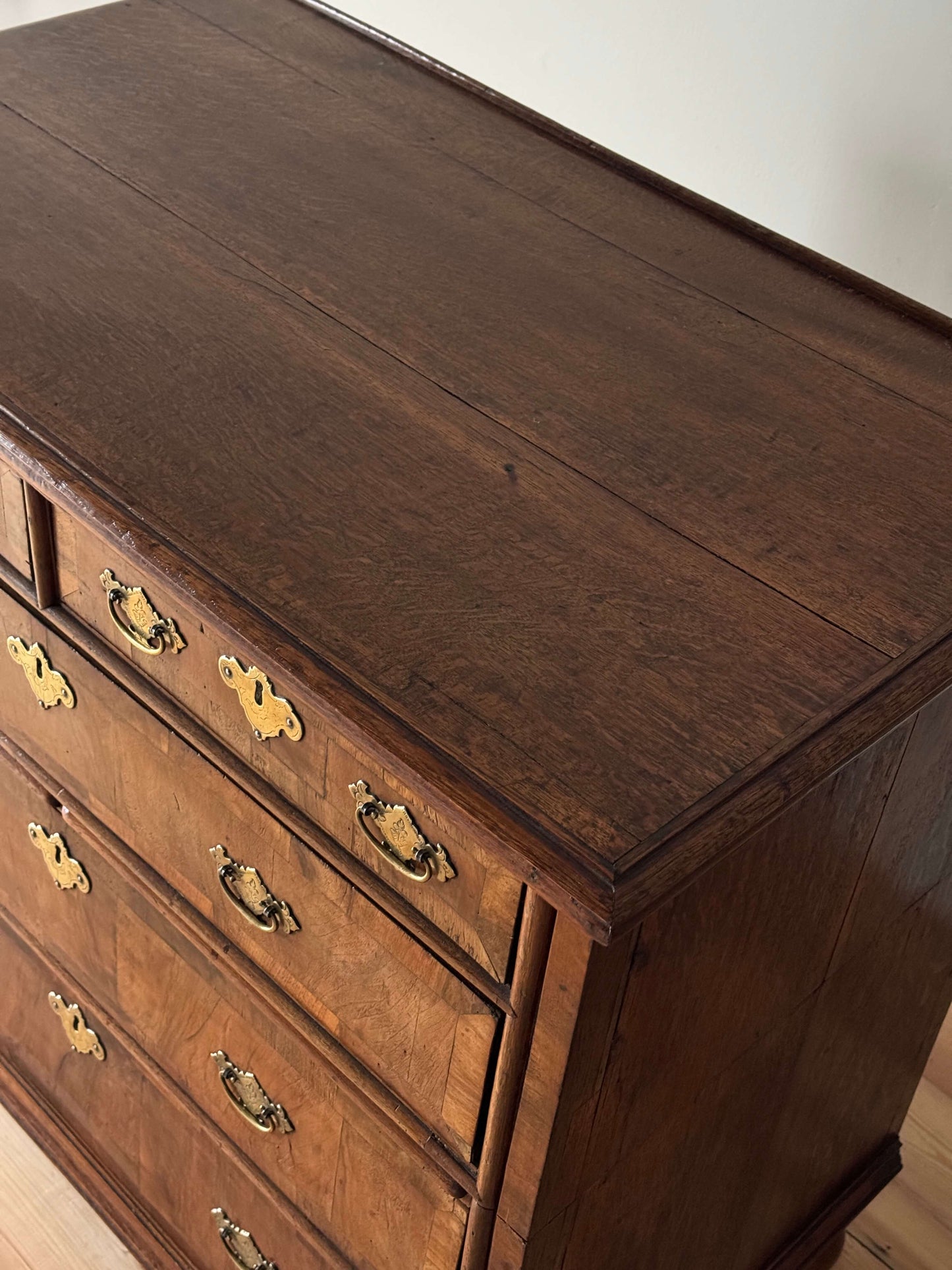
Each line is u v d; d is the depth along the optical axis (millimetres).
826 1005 1144
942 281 1447
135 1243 1439
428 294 1137
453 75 1421
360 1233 1117
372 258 1167
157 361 1021
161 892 1141
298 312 1091
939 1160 1617
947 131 1364
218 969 1130
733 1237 1283
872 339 1167
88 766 1161
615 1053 890
